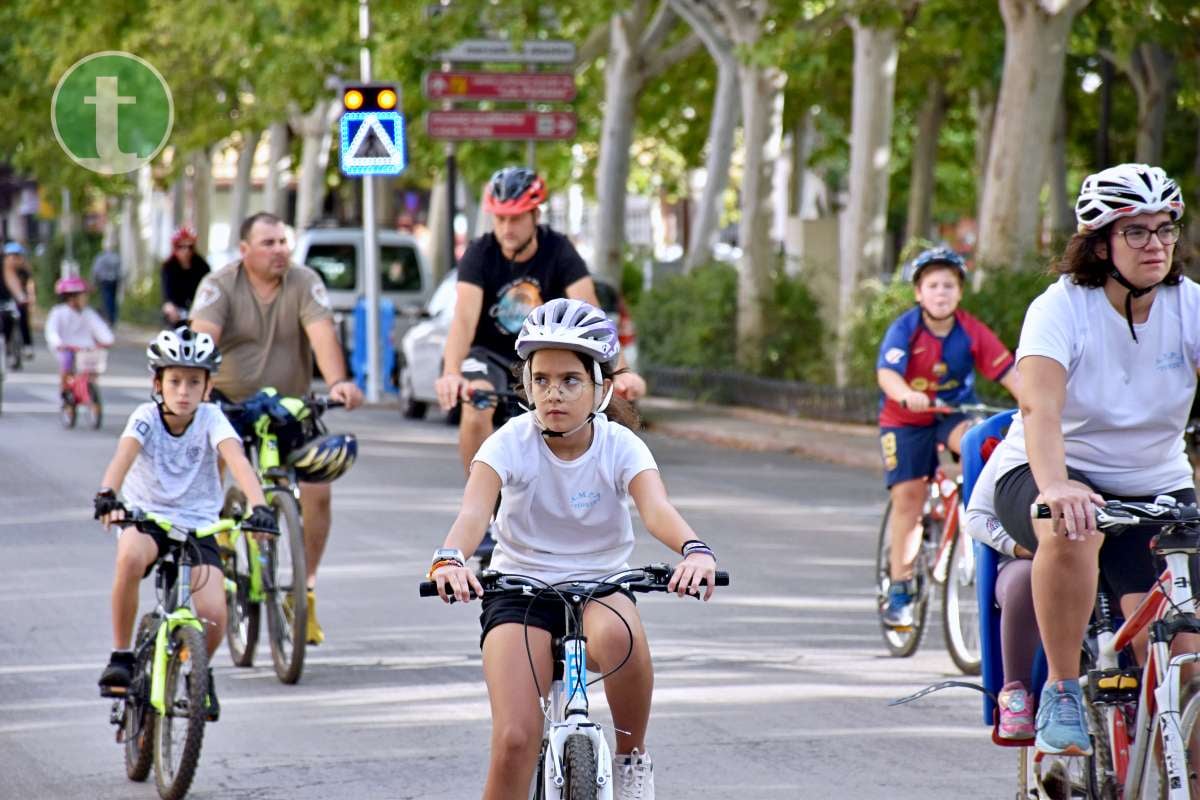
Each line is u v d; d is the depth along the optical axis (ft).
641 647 45.09
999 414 56.18
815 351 224.74
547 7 244.83
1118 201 47.16
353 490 140.67
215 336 84.58
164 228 615.98
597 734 43.32
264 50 258.37
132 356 332.39
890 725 69.46
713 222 243.40
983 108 275.59
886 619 83.20
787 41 180.34
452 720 70.74
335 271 263.29
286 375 86.22
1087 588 48.44
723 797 59.47
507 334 82.28
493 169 267.18
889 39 196.95
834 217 233.96
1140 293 48.11
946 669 80.07
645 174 513.45
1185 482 50.08
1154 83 237.04
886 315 193.98
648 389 234.99
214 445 67.31
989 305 166.50
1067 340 48.26
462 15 224.12
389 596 97.14
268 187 388.16
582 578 47.26
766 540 117.19
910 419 82.74
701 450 180.65
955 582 79.71
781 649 84.12
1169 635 45.73
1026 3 166.81
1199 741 44.68
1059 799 50.08
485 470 46.65
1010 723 50.80
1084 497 45.60
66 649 84.07
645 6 244.01
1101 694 48.67
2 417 203.21
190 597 65.26
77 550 112.06
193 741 58.95
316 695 75.41
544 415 46.34
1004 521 51.11
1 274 299.99
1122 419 48.78
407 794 60.29
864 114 198.39
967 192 414.21
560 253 82.12
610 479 47.26
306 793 60.49
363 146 193.98
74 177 438.40
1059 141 246.88
